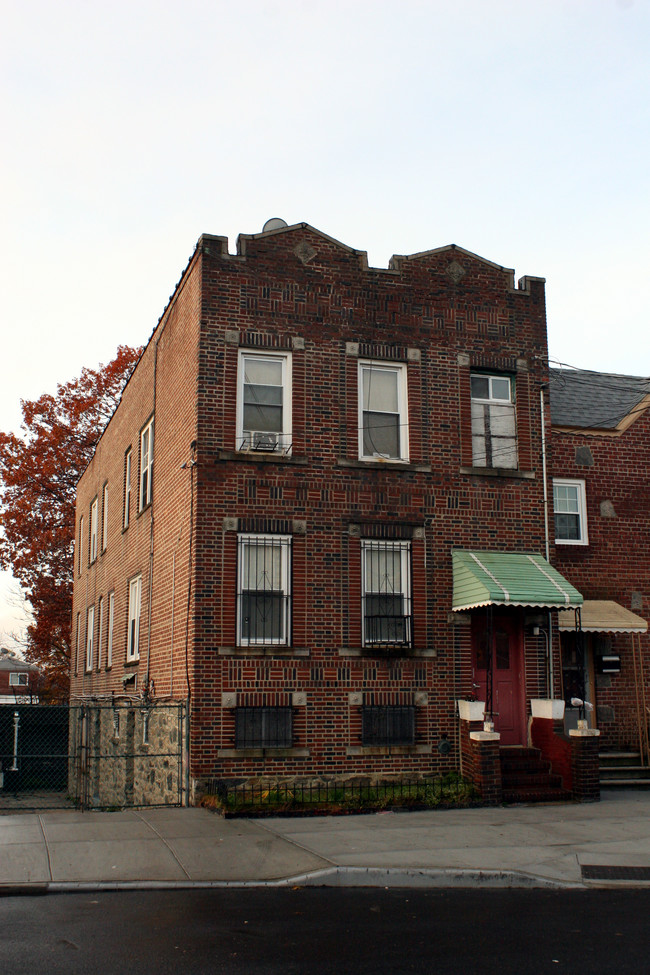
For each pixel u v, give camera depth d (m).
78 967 7.07
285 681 15.23
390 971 7.04
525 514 17.25
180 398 17.05
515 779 15.37
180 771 15.06
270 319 16.33
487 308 17.73
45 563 38.78
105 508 26.08
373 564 16.27
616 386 21.94
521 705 16.64
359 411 16.62
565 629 17.72
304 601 15.60
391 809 14.09
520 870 10.41
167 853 11.08
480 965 7.21
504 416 17.66
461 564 16.31
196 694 14.78
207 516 15.38
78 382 40.00
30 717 28.61
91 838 11.83
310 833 12.23
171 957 7.36
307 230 16.83
